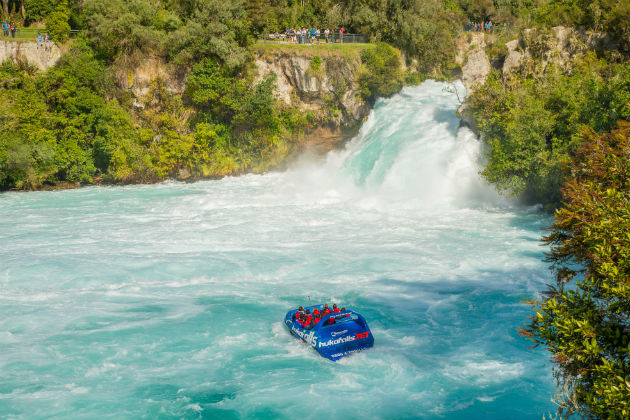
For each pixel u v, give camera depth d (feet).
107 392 62.13
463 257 103.86
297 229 124.88
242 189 169.78
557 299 41.06
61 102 180.86
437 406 59.21
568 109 130.72
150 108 186.39
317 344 69.10
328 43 215.10
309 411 58.54
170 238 118.01
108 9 184.85
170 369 67.00
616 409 33.09
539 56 151.64
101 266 100.37
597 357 36.24
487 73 160.35
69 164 178.81
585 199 42.27
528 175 133.69
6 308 83.56
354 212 139.74
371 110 201.77
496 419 56.75
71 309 83.46
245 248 111.24
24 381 64.03
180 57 183.52
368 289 90.58
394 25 227.40
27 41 182.91
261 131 188.85
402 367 67.00
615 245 37.93
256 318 80.64
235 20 188.14
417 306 84.02
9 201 157.79
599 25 147.74
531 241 112.27
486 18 294.87
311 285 92.84
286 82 194.08
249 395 61.52
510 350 70.49
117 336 74.90
